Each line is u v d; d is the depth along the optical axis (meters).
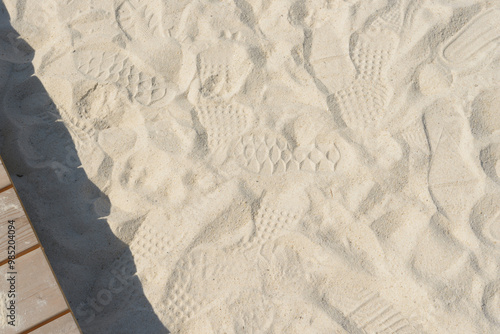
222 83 2.30
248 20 2.37
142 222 2.15
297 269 2.04
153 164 2.22
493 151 2.09
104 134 2.27
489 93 2.16
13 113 2.31
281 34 2.34
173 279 2.08
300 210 2.11
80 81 2.33
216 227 2.12
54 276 1.92
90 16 2.42
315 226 2.08
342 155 2.16
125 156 2.24
